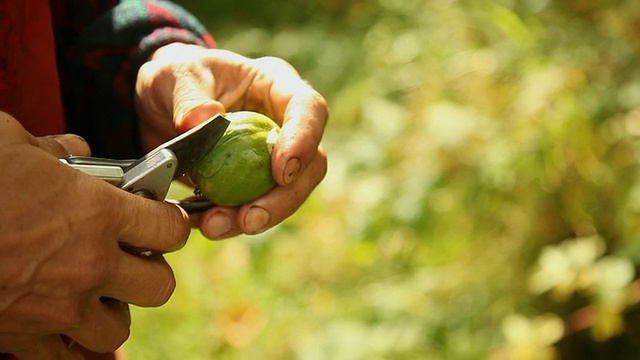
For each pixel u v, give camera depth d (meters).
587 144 3.06
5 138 1.16
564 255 2.93
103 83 1.70
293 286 3.45
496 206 3.24
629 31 3.40
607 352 2.99
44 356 1.32
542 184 3.11
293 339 3.16
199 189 1.49
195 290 3.32
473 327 3.13
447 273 3.28
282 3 5.77
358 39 5.00
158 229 1.27
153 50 1.69
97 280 1.20
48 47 1.48
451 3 4.21
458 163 3.29
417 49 4.16
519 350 2.83
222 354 3.17
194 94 1.54
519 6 3.89
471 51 3.82
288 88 1.58
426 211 3.29
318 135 1.50
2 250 1.14
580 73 3.21
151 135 1.74
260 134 1.48
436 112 3.40
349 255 3.45
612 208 3.05
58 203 1.17
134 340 3.12
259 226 1.49
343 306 3.29
